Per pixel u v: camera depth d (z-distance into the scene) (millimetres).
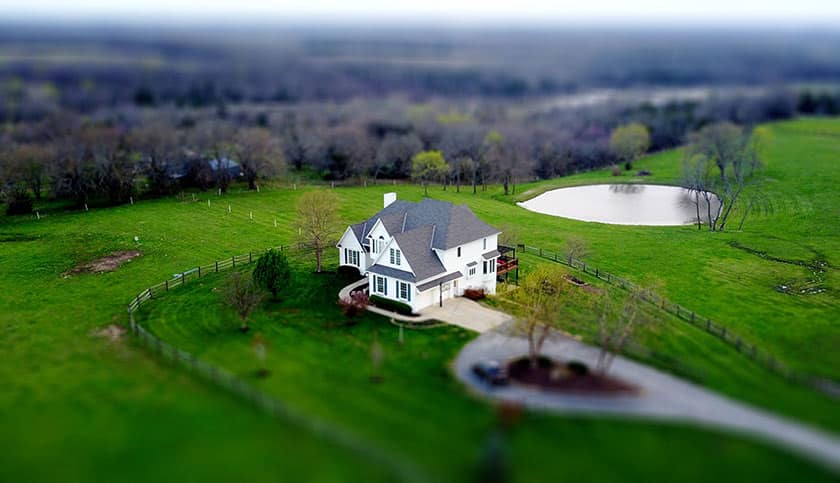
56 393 47469
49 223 99625
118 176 113688
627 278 77062
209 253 85438
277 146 147375
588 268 78938
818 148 157375
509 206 117125
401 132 185125
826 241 90875
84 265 80938
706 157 138250
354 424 42594
